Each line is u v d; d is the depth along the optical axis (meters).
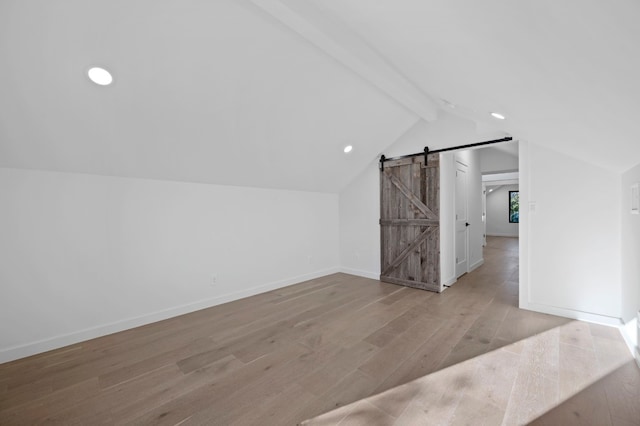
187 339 2.57
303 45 2.23
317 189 4.75
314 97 2.87
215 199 3.50
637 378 1.89
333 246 5.12
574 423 1.51
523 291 3.21
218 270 3.54
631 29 0.62
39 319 2.38
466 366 2.07
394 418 1.57
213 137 2.81
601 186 2.73
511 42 0.98
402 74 2.60
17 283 2.29
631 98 1.04
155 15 1.70
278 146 3.36
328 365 2.12
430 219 4.02
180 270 3.20
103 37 1.72
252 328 2.80
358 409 1.65
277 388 1.85
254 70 2.31
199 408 1.68
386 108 3.55
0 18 1.49
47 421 1.59
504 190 12.34
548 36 0.83
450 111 3.37
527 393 1.76
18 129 2.04
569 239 2.90
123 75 1.96
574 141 2.13
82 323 2.58
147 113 2.31
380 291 4.00
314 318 3.04
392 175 4.42
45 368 2.12
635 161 2.12
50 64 1.76
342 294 3.88
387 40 1.67
